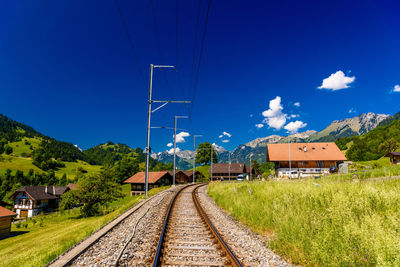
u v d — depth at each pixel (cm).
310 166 5662
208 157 11900
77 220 3819
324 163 5631
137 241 729
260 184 1780
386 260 458
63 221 3906
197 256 598
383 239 497
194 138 5259
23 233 3231
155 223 1015
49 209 6794
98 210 4328
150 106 2167
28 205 6262
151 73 2162
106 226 902
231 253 582
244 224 1051
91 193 3994
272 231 863
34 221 4009
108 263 547
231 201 1516
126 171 9938
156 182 6469
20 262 729
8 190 8500
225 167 8394
